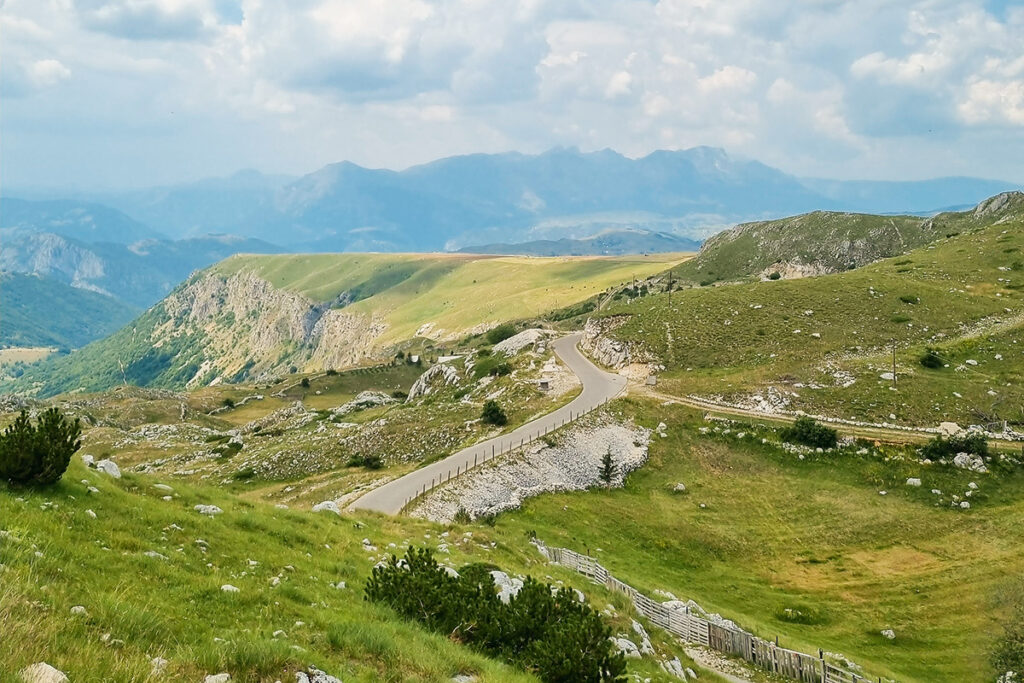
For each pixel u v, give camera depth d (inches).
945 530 2353.6
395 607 704.4
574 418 3289.9
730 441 3137.3
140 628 433.1
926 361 3666.3
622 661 640.4
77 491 754.8
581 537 2274.9
